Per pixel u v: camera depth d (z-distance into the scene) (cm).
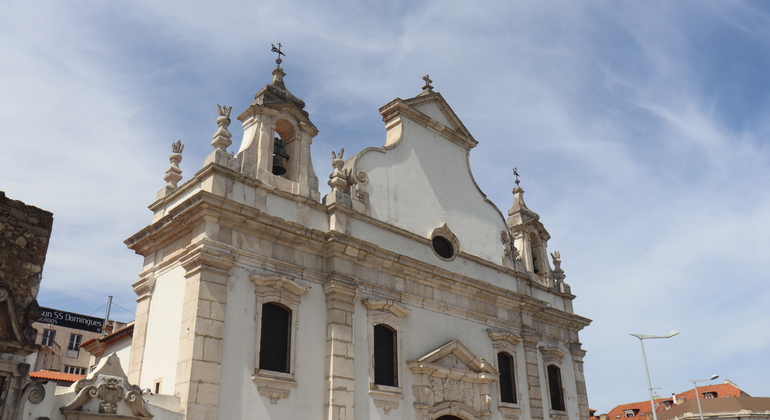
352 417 1969
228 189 1964
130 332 2647
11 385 1314
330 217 2198
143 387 1870
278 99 2258
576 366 3064
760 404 6462
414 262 2341
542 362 2858
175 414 1630
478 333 2566
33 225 1413
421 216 2545
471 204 2817
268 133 2170
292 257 2058
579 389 3027
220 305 1794
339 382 1969
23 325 1344
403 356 2227
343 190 2331
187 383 1667
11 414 1302
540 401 2700
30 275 1380
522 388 2658
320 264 2130
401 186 2512
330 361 1984
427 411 2205
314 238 2095
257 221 1955
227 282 1845
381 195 2412
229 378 1756
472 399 2403
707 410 6556
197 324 1727
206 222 1861
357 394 2034
